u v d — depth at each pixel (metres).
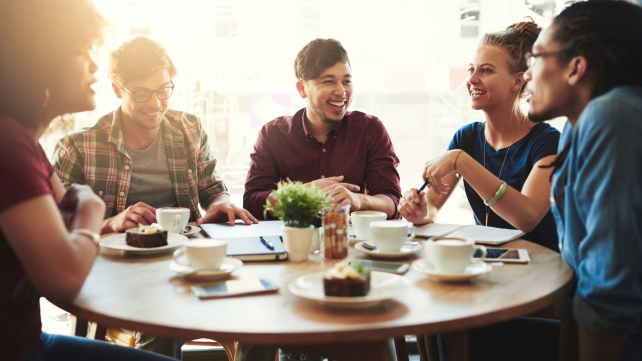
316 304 1.11
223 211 1.92
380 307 1.08
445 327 1.00
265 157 2.31
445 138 2.85
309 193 1.45
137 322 1.01
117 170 2.11
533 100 1.38
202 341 2.21
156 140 2.21
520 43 1.97
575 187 1.23
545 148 1.90
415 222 1.84
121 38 2.66
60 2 1.17
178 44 2.73
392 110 2.82
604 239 1.15
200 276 1.25
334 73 2.19
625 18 1.25
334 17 2.77
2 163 1.03
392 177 2.29
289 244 1.43
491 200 1.76
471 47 2.81
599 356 1.20
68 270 1.06
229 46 2.77
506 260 1.42
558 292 1.19
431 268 1.30
